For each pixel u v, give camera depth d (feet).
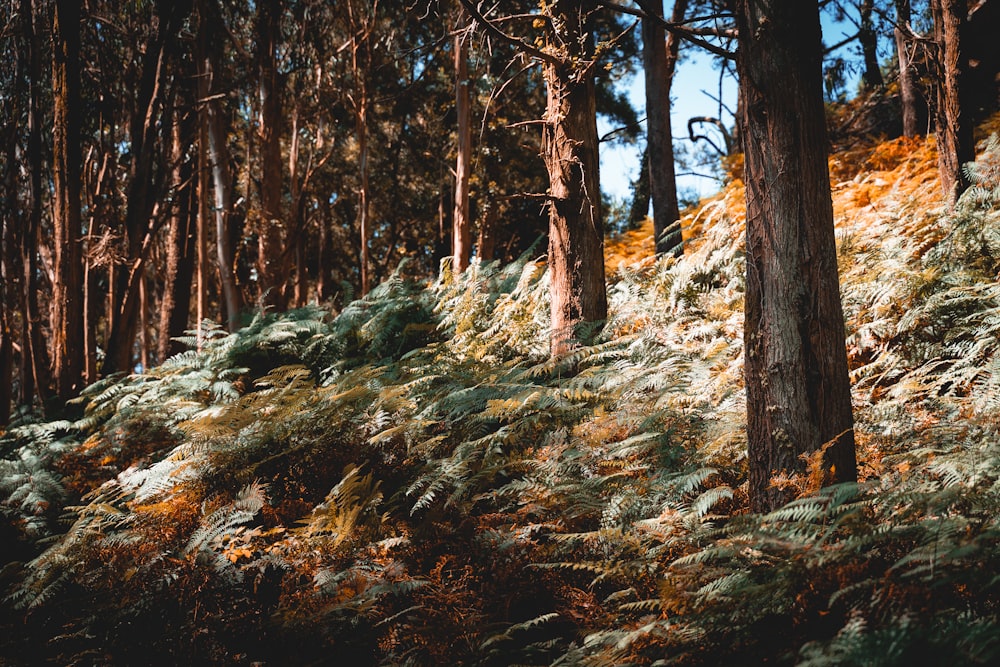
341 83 44.52
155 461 21.59
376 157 64.13
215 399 24.12
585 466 14.47
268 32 39.32
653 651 9.65
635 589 10.93
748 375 11.41
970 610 7.96
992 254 18.07
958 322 16.31
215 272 59.00
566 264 19.19
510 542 13.02
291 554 14.07
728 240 24.02
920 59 31.09
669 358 18.29
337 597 12.86
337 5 41.04
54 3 33.60
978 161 21.49
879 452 12.69
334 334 26.91
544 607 12.42
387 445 17.13
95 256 32.73
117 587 14.44
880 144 34.71
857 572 8.75
